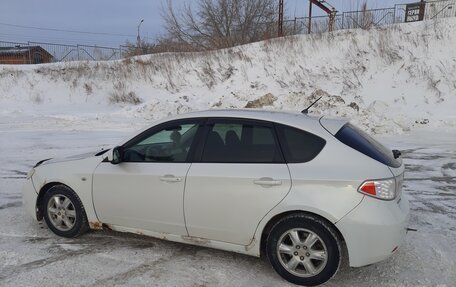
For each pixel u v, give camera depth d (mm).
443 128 15016
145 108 18453
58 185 4973
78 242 4859
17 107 21281
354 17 26844
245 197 3988
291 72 22688
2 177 7992
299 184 3818
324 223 3744
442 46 21469
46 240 4910
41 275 4023
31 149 10820
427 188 7328
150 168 4461
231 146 4195
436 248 4723
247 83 22750
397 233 3730
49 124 15586
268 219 3924
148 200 4445
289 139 4012
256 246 4039
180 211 4289
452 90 19125
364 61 22062
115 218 4691
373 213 3646
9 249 4633
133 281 3932
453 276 4059
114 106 22453
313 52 23500
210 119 4395
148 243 4844
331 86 21281
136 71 25438
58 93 23609
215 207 4117
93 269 4168
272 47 24562
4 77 23875
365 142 4094
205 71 24438
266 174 3930
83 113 19406
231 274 4102
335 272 3775
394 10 26703
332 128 4047
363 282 3955
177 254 4551
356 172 3734
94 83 24578
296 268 3910
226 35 33531
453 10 26125
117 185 4609
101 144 11547
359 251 3680
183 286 3848
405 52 21781
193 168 4242
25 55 35188
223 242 4188
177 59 25953
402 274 4105
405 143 12031
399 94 19766
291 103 17125
